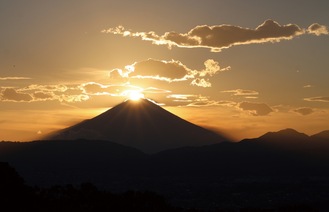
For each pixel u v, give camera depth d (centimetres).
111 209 19562
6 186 19212
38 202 19138
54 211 18675
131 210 19762
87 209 19225
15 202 18638
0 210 17950
